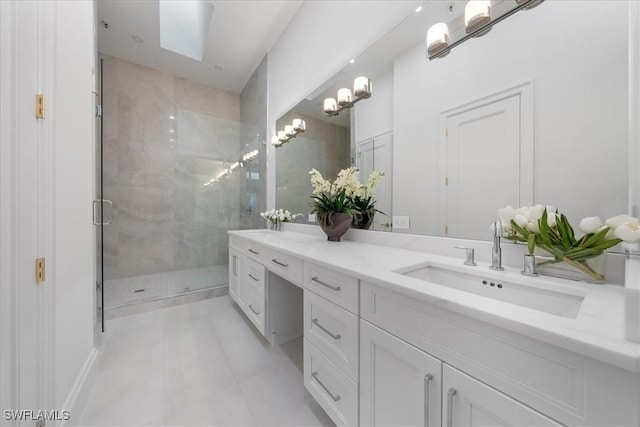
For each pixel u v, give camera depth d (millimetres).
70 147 1054
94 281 1499
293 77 2375
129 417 1085
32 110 810
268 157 2875
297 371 1421
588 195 747
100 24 2482
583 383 393
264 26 2521
